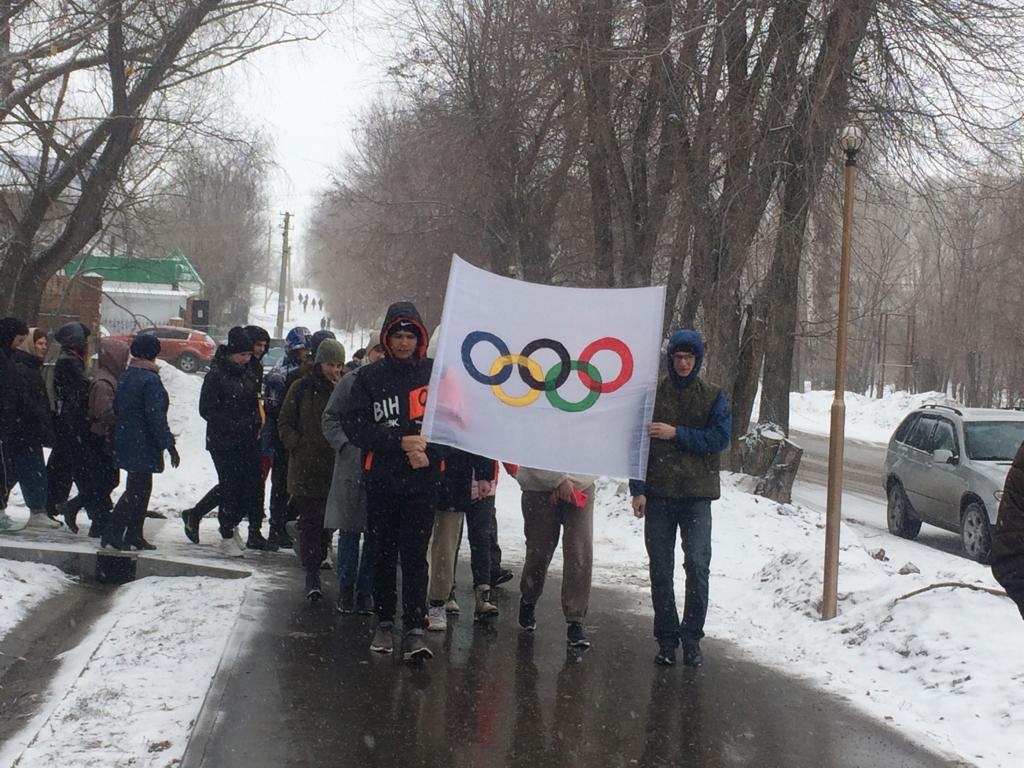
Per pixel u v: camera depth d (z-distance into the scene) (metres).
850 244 8.20
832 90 15.39
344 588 7.61
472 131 24.16
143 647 6.46
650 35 15.96
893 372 77.25
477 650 6.91
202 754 4.80
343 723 5.34
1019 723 5.63
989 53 15.05
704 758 5.16
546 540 7.19
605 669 6.62
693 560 6.78
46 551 8.65
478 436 6.50
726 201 16.17
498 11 22.44
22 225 18.08
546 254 24.91
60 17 15.34
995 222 29.73
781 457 15.66
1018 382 50.38
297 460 8.00
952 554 13.80
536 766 4.94
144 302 54.97
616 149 17.50
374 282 35.16
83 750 4.85
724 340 16.78
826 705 6.07
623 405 6.66
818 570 8.53
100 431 9.93
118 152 17.81
